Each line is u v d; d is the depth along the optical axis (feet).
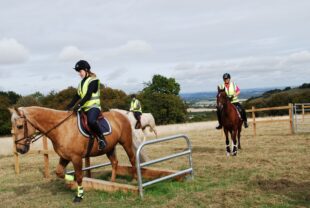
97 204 21.88
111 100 151.94
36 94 158.51
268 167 29.73
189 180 26.58
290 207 19.08
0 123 117.19
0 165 42.01
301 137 50.26
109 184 24.30
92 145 22.76
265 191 22.47
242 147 43.86
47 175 32.55
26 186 29.07
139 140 28.25
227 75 39.40
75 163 22.38
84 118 22.38
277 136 54.03
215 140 55.67
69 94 152.46
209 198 21.59
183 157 38.01
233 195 21.80
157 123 158.81
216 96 37.58
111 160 26.50
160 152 44.86
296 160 32.19
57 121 21.99
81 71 22.56
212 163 33.35
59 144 21.99
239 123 38.55
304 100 143.64
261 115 146.30
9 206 23.02
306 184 23.71
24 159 47.37
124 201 21.98
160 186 24.88
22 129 21.20
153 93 164.35
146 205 20.94
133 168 27.63
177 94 177.27
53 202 23.17
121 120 25.76
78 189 22.97
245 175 27.35
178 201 21.20
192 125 104.99
